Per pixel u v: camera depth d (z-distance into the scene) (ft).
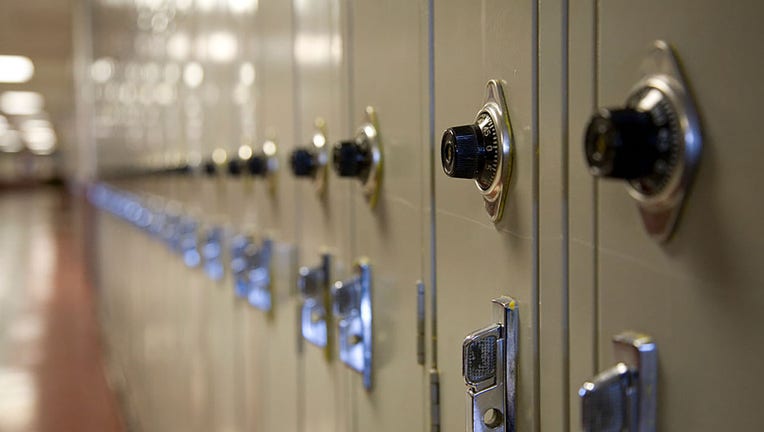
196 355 8.41
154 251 12.25
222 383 7.15
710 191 1.61
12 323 23.26
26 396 16.44
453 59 2.68
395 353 3.33
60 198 89.71
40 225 54.29
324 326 4.21
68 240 45.21
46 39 43.78
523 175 2.27
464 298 2.69
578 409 2.05
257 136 5.49
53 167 123.13
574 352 2.07
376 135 3.41
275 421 5.46
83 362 19.22
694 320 1.68
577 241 2.04
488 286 2.51
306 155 4.19
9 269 33.73
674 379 1.74
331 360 4.19
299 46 4.48
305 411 4.74
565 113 2.06
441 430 2.94
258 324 5.79
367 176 3.46
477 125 2.43
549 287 2.17
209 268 7.36
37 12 37.22
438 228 2.87
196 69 7.73
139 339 14.89
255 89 5.49
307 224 4.52
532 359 2.26
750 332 1.55
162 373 11.44
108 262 23.93
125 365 17.35
